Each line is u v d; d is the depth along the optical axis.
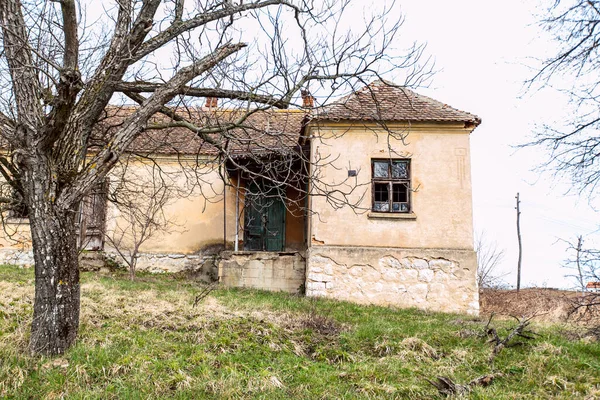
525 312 14.46
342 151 12.89
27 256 15.18
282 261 13.69
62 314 5.90
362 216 12.63
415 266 12.38
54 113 5.56
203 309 8.60
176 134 13.98
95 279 12.37
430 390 5.78
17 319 7.08
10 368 5.49
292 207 15.63
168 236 15.65
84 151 6.19
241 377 5.76
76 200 5.93
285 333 7.54
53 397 5.10
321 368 6.36
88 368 5.66
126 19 6.25
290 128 13.95
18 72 5.82
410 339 7.36
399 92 13.52
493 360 6.84
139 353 6.18
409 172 12.90
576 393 5.80
